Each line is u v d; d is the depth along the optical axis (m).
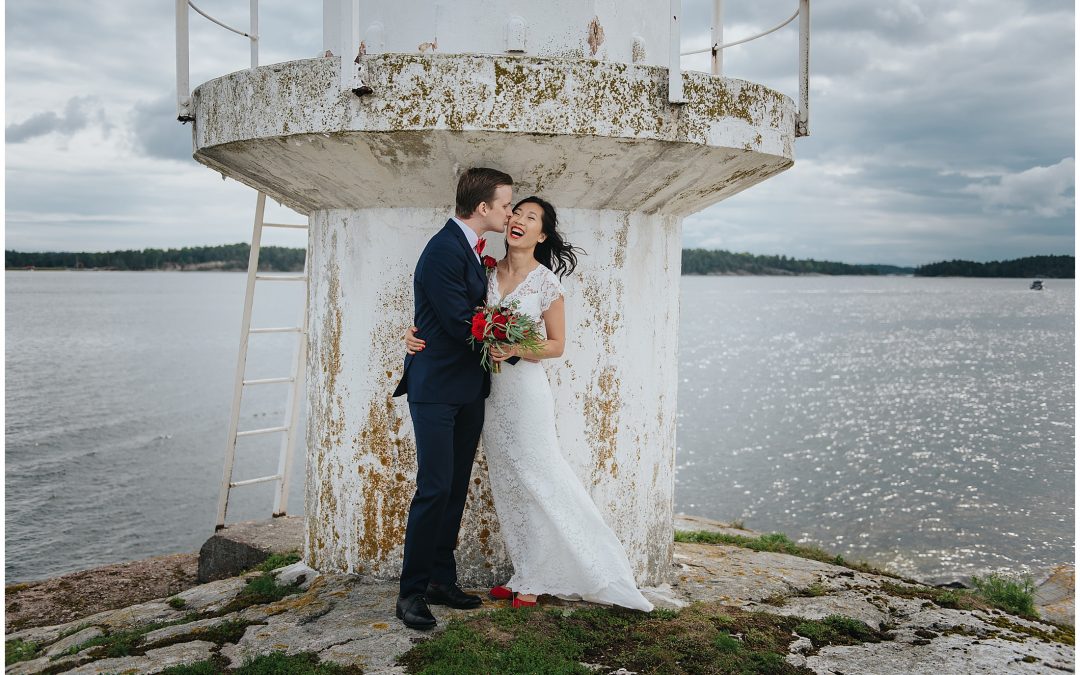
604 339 4.20
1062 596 5.98
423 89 3.42
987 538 13.10
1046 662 3.59
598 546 3.83
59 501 15.77
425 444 3.55
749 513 15.03
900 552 12.40
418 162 3.67
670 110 3.60
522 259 3.70
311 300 4.55
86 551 12.97
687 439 22.78
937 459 19.84
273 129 3.64
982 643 3.78
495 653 3.32
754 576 4.69
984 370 42.19
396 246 4.10
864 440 22.52
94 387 32.34
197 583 6.31
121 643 3.69
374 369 4.18
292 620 3.77
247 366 40.28
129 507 15.46
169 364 40.97
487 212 3.53
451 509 3.86
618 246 4.20
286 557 5.57
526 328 3.43
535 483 3.75
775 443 22.16
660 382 4.48
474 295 3.54
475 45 3.90
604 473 4.25
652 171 3.84
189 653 3.49
